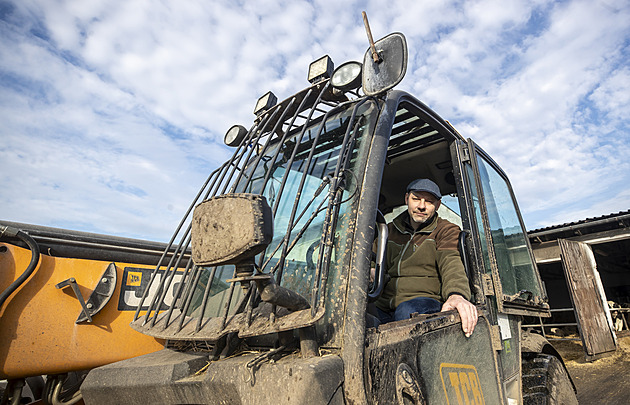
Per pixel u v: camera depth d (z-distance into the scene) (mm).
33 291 1876
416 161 2832
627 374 6707
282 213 1624
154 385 1113
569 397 2512
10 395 1825
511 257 2562
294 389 853
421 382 1235
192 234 958
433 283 1974
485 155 2697
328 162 1677
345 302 1116
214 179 1963
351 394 938
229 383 980
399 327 1243
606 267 12883
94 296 2043
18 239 1938
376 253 1758
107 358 2033
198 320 1240
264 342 1182
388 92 1786
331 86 1887
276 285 982
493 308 1993
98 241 2295
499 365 1878
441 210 2936
